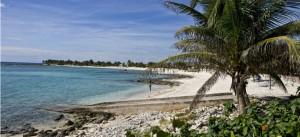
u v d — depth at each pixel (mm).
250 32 10820
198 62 10953
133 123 14727
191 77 62438
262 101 15164
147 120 15094
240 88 11234
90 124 16688
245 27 10641
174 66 11070
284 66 10453
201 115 13633
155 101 19797
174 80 52031
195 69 11406
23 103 24828
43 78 62594
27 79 58375
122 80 56625
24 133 15000
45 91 34969
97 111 19828
